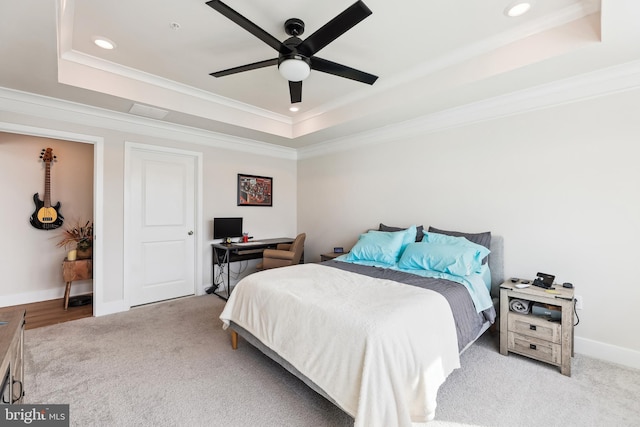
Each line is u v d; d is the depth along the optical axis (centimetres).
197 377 200
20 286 351
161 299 367
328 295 186
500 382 194
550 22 197
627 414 163
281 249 434
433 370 152
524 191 262
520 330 223
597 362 220
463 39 221
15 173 348
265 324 196
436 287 209
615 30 168
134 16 194
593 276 229
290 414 164
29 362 217
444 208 316
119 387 187
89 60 250
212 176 407
